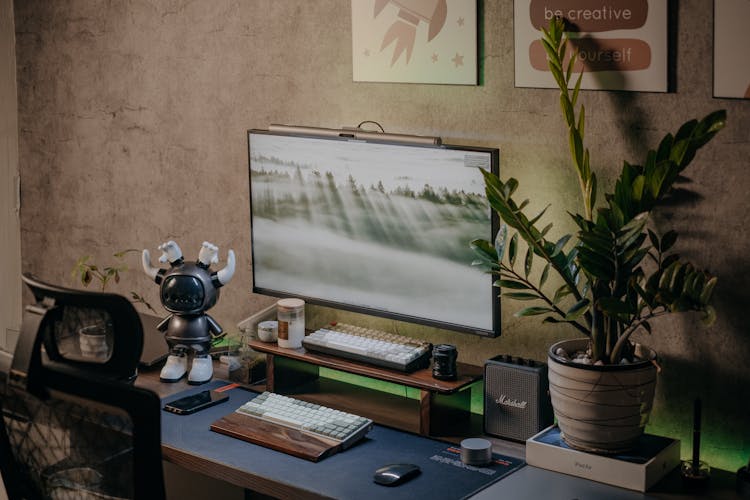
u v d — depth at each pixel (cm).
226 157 369
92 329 335
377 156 308
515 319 304
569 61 280
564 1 278
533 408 281
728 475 266
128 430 206
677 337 275
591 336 263
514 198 300
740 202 261
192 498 335
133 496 209
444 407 295
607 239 244
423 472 264
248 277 371
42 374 209
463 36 300
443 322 306
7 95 443
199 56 369
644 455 257
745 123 257
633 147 276
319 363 309
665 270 245
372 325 339
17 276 457
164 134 387
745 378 267
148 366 341
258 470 266
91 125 412
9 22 436
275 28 345
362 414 308
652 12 265
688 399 277
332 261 328
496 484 257
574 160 262
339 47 330
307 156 325
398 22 312
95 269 374
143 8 383
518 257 298
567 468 262
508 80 295
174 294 329
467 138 307
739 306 265
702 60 261
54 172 431
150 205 398
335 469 266
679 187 269
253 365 332
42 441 224
